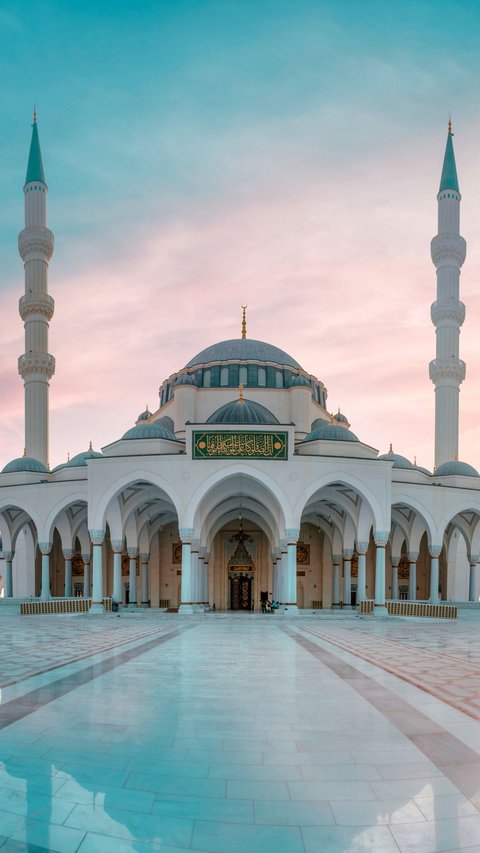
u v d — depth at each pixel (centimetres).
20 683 954
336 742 632
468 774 540
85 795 490
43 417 4266
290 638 1770
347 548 4081
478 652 1420
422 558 4759
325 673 1072
